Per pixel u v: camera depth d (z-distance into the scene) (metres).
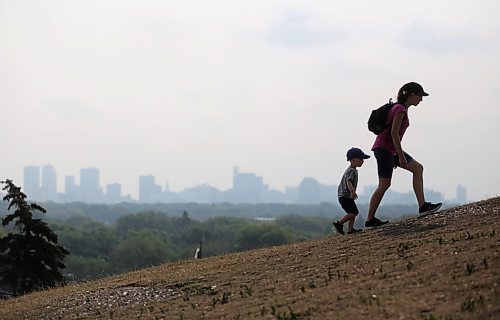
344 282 14.07
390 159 18.77
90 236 177.62
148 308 15.98
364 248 16.98
